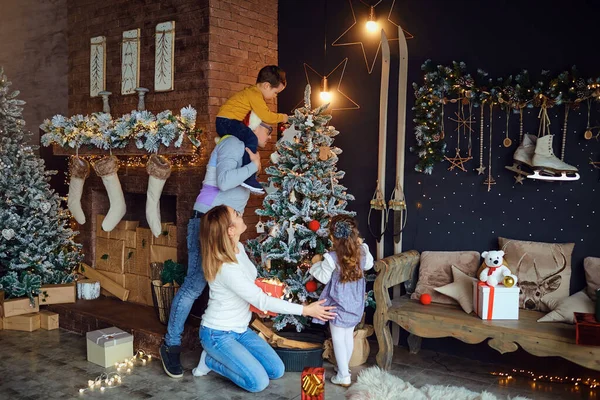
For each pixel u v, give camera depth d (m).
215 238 3.34
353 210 4.56
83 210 5.39
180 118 4.23
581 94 3.56
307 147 3.85
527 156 3.73
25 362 3.96
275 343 3.79
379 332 3.73
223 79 4.46
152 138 4.28
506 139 3.86
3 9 7.57
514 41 3.84
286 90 4.86
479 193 4.03
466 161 4.06
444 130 4.14
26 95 7.51
